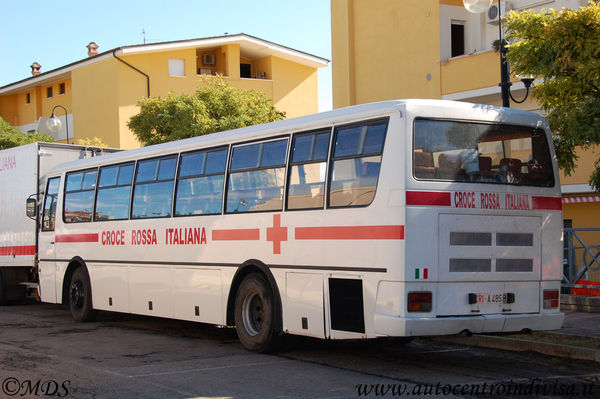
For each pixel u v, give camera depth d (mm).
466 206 8289
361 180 8539
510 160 8805
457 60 20656
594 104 9125
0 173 17672
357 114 8734
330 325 8828
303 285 9273
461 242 8219
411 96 22203
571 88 9562
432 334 7930
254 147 10406
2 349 10711
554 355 9820
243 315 10375
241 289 10383
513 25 9898
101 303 13727
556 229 9031
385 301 8039
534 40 9648
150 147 12766
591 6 9102
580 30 9078
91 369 9000
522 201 8750
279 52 40188
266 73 40781
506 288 8547
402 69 22500
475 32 21906
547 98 10000
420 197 8023
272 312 9805
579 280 13453
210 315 10992
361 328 8359
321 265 8977
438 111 8328
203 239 11188
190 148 11727
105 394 7582
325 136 9203
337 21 24656
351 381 8148
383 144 8297
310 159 9375
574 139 9508
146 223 12578
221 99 27078
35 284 16125
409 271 7883
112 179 13680
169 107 26578
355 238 8500
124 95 35594
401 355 10055
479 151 8562
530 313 8727
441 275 8055
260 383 8062
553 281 8938
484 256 8375
